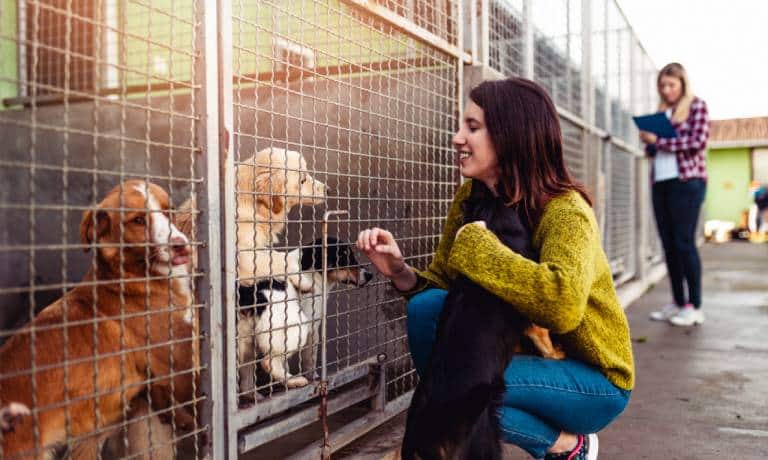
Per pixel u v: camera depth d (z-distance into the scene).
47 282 4.18
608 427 3.38
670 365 4.70
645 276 9.16
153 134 4.09
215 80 1.93
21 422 1.70
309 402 2.58
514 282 1.80
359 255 3.53
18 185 4.29
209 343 1.94
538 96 2.10
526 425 2.12
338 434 2.59
